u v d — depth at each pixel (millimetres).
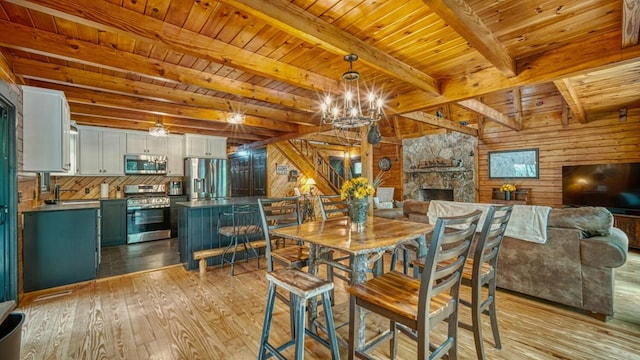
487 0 1898
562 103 5727
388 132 9008
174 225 5891
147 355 1950
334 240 1897
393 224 2535
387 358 1925
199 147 6445
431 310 1400
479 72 3119
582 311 2516
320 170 8844
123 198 5379
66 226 3234
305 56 2740
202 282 3316
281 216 2572
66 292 3020
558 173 5859
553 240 2609
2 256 2623
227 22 2133
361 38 2414
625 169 4773
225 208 4121
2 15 2025
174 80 2910
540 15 2086
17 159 2727
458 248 1427
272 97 3691
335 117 2660
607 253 2342
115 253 4609
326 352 1987
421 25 2234
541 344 2066
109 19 1848
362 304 1571
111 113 4406
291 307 2062
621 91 4270
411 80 2994
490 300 2000
